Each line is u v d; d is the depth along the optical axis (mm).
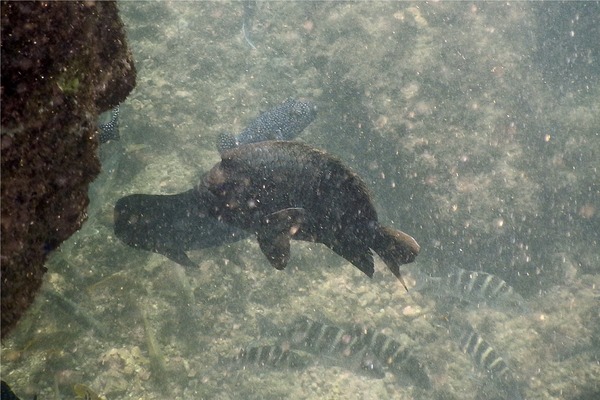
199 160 3867
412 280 3816
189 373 3443
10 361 3281
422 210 3928
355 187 2957
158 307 3477
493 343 3779
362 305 3734
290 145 2975
